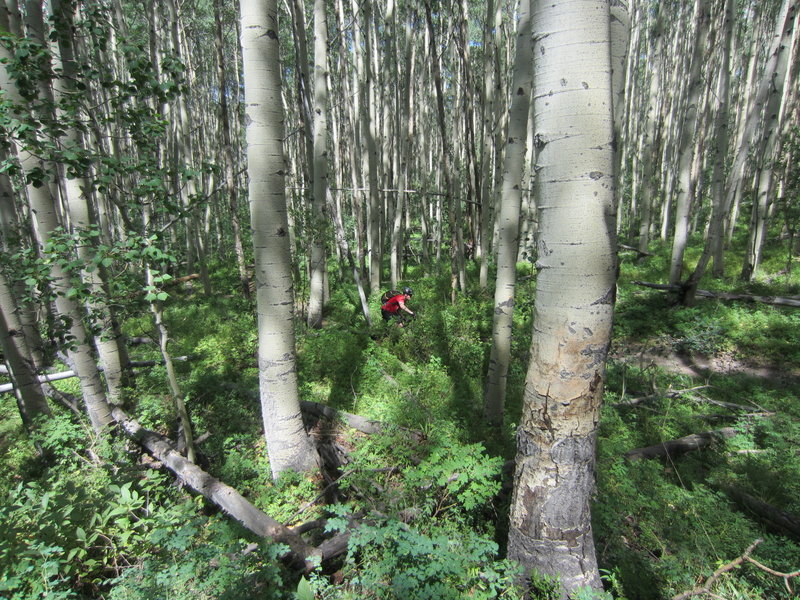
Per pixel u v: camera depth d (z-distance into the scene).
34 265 4.01
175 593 2.47
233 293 12.54
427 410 5.19
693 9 15.32
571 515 2.37
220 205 17.64
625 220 18.97
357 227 12.62
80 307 4.89
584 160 1.98
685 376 6.67
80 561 2.83
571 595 2.41
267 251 3.93
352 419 5.18
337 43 13.67
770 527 3.49
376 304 9.89
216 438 5.02
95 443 4.69
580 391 2.21
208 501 4.05
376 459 4.25
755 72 14.57
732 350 7.46
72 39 4.14
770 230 13.49
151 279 3.81
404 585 2.28
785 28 8.80
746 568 2.92
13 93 4.25
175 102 11.58
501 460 3.39
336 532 3.44
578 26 1.89
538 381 2.30
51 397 6.24
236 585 2.40
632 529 3.29
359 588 2.56
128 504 3.09
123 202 4.52
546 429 2.31
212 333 8.69
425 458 4.07
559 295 2.14
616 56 2.70
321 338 7.55
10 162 3.54
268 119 3.74
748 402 5.70
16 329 4.96
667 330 8.43
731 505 3.66
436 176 20.22
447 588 2.34
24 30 5.14
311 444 4.53
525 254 8.61
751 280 10.31
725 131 9.19
